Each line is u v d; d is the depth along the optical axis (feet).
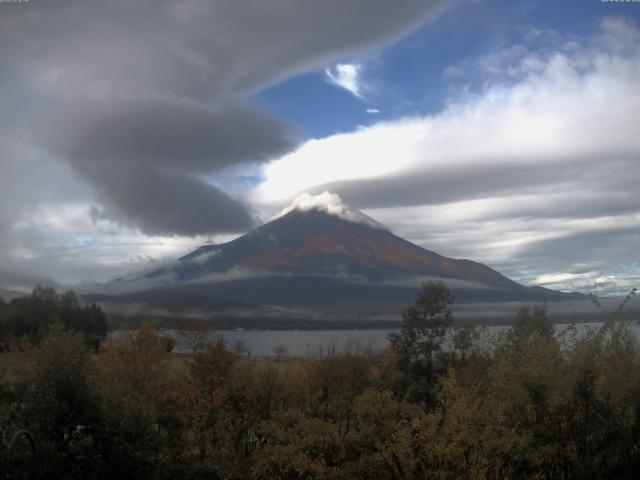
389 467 71.97
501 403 67.36
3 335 253.24
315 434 88.43
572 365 67.36
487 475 64.44
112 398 95.09
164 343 151.02
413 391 145.69
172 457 104.47
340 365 162.61
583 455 62.03
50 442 85.97
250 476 98.12
